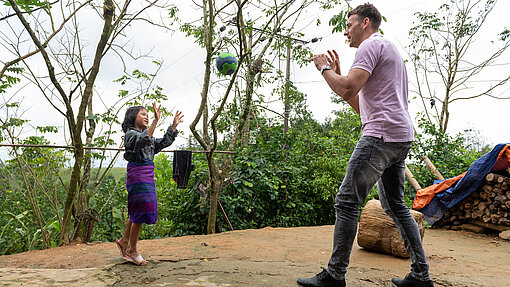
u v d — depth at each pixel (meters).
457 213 6.03
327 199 8.06
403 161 2.30
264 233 4.62
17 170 4.21
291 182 7.55
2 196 5.34
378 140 2.10
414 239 2.29
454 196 5.91
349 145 9.76
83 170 4.33
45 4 3.88
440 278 2.72
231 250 3.51
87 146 4.37
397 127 2.10
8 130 3.96
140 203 2.77
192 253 3.35
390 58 2.14
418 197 6.38
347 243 2.10
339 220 2.13
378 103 2.13
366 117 2.20
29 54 3.91
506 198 5.23
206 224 6.43
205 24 5.65
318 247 3.76
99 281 2.38
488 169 5.45
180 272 2.62
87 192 4.59
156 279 2.44
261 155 7.33
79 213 4.38
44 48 3.80
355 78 2.03
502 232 5.24
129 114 2.93
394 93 2.13
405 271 2.86
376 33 2.28
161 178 6.73
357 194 2.11
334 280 2.14
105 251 3.57
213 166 5.39
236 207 6.50
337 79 2.10
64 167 4.31
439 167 8.34
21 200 5.88
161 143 3.04
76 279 2.42
